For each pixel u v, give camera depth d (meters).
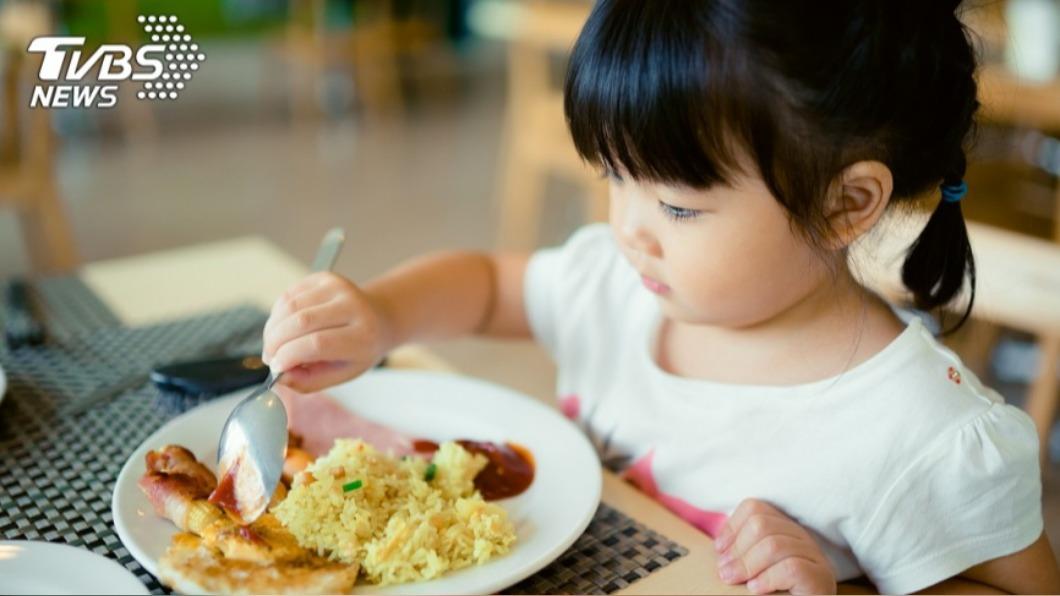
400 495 0.57
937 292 0.69
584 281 0.87
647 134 0.55
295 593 0.48
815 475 0.66
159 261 1.06
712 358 0.74
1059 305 1.39
